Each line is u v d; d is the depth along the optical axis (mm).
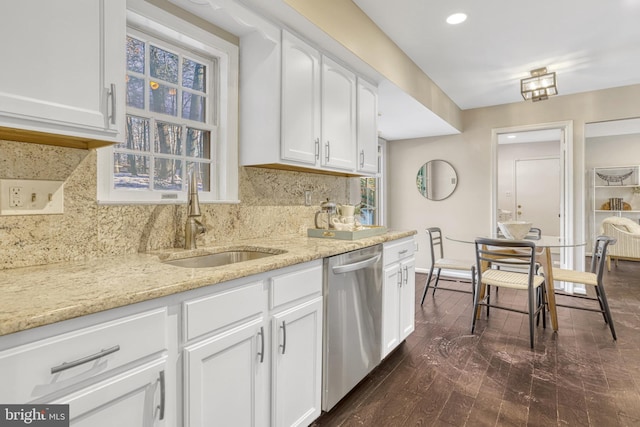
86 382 836
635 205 6547
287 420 1500
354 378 1953
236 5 1739
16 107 965
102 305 851
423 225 5207
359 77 2656
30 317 730
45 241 1299
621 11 2441
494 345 2650
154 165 1772
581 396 1952
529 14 2479
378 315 2186
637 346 2605
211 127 2023
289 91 2021
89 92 1124
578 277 2932
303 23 1981
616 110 3924
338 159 2432
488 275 2986
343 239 2156
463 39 2850
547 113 4301
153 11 1642
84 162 1410
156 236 1670
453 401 1918
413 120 4105
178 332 1054
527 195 7246
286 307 1485
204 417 1125
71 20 1080
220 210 1980
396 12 2463
